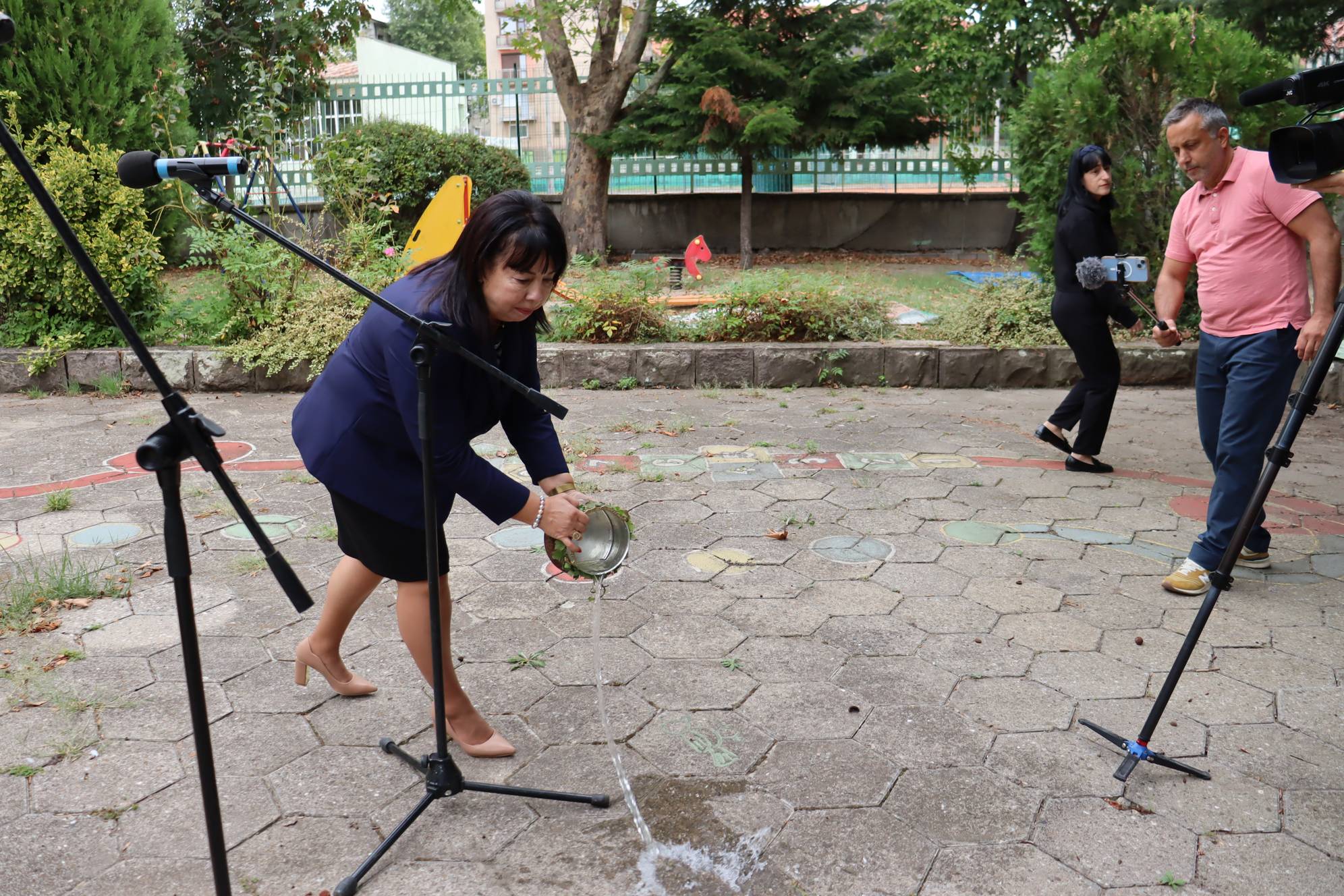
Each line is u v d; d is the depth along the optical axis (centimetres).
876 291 1062
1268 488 266
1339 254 386
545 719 314
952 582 422
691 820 264
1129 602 403
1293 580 425
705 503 524
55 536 464
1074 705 322
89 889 234
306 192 1548
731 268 1641
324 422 259
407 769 286
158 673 336
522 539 470
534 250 229
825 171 1930
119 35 923
